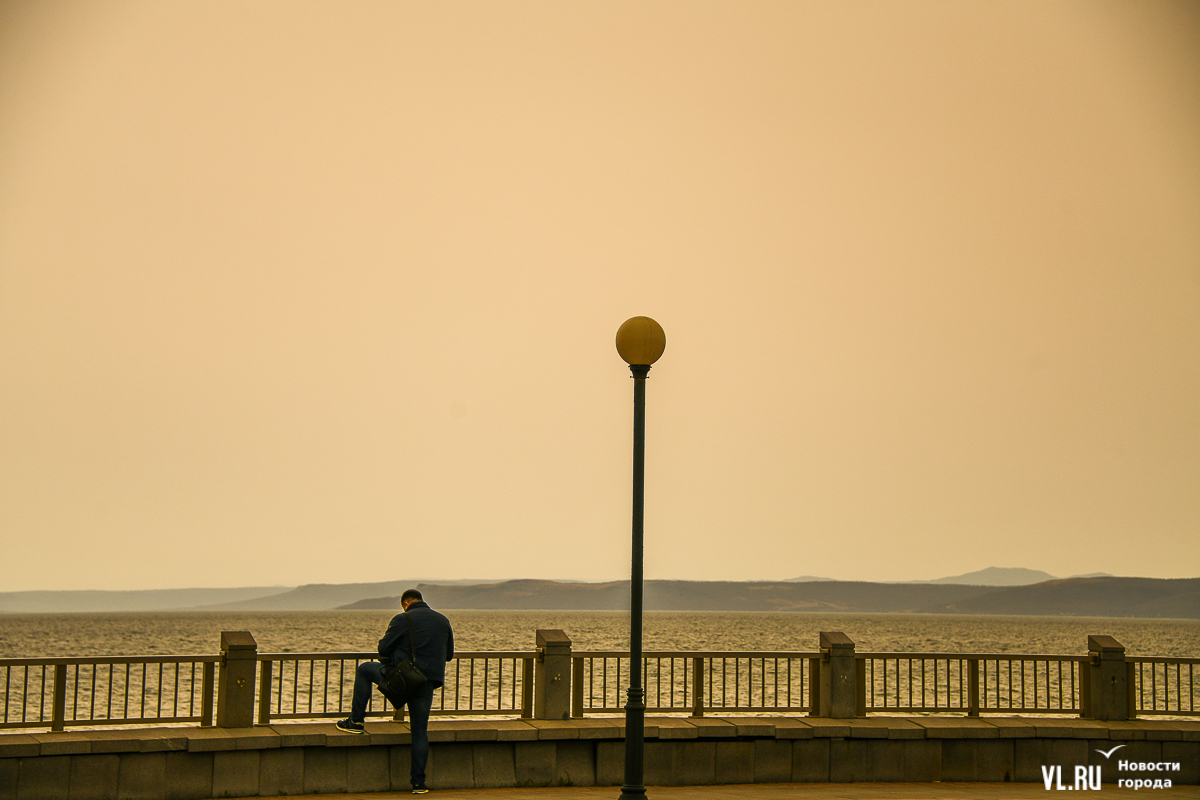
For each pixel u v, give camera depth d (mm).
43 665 11273
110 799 10906
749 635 165625
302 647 103438
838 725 13328
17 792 10547
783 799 11680
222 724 11891
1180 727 13875
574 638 138375
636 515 10203
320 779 11797
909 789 12688
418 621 11859
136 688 44875
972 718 14102
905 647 133000
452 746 12312
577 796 11789
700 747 12992
